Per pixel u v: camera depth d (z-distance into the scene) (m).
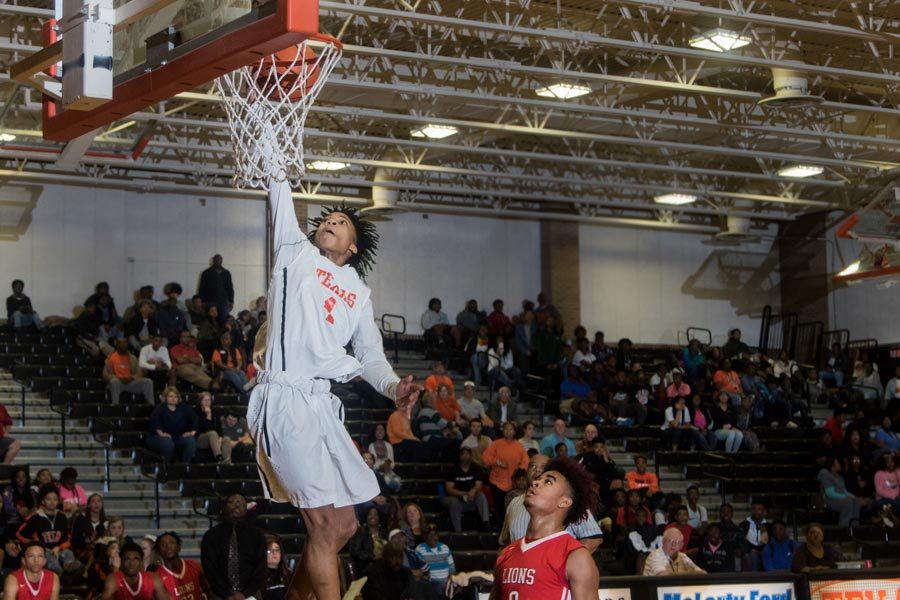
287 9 4.40
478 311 26.70
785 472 21.36
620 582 7.61
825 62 19.81
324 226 4.67
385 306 27.00
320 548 4.36
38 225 23.86
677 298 29.75
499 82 19.77
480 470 17.78
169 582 11.09
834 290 29.02
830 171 25.02
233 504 11.59
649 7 15.88
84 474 17.39
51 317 23.72
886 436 21.59
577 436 22.25
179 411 17.75
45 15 14.94
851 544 18.41
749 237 28.31
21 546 13.35
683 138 22.73
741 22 17.44
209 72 4.85
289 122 4.89
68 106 5.43
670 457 21.17
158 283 24.73
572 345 26.73
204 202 25.34
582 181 24.66
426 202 27.38
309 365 4.34
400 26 17.59
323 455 4.28
